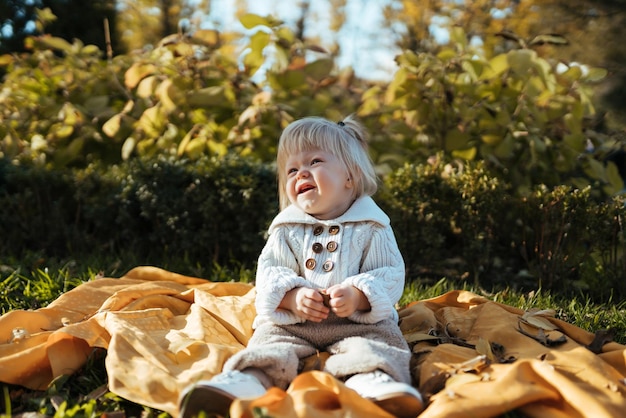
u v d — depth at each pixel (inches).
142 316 123.2
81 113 233.3
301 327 105.2
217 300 133.0
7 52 387.5
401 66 218.2
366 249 111.1
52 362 107.6
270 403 82.2
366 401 83.7
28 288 155.3
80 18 419.2
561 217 175.0
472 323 124.0
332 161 113.7
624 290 169.3
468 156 210.4
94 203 205.9
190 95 225.9
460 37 216.1
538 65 203.2
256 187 189.2
